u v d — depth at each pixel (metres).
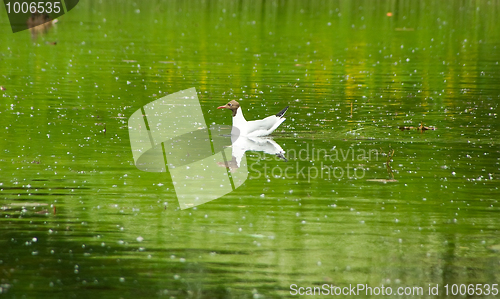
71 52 39.34
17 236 12.02
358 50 42.59
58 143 18.97
